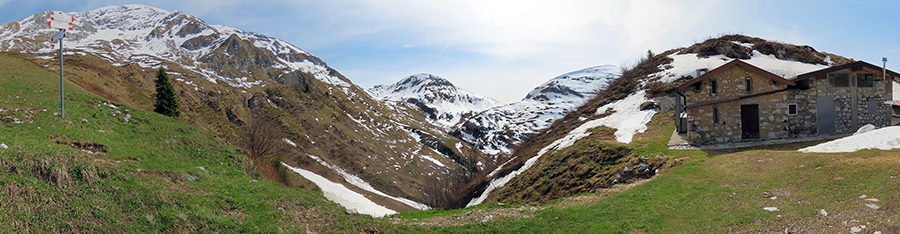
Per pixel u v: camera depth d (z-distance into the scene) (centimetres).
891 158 1426
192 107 5425
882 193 1131
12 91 2438
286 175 3025
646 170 2266
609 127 3906
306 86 14462
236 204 1298
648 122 3731
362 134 12206
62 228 894
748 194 1438
